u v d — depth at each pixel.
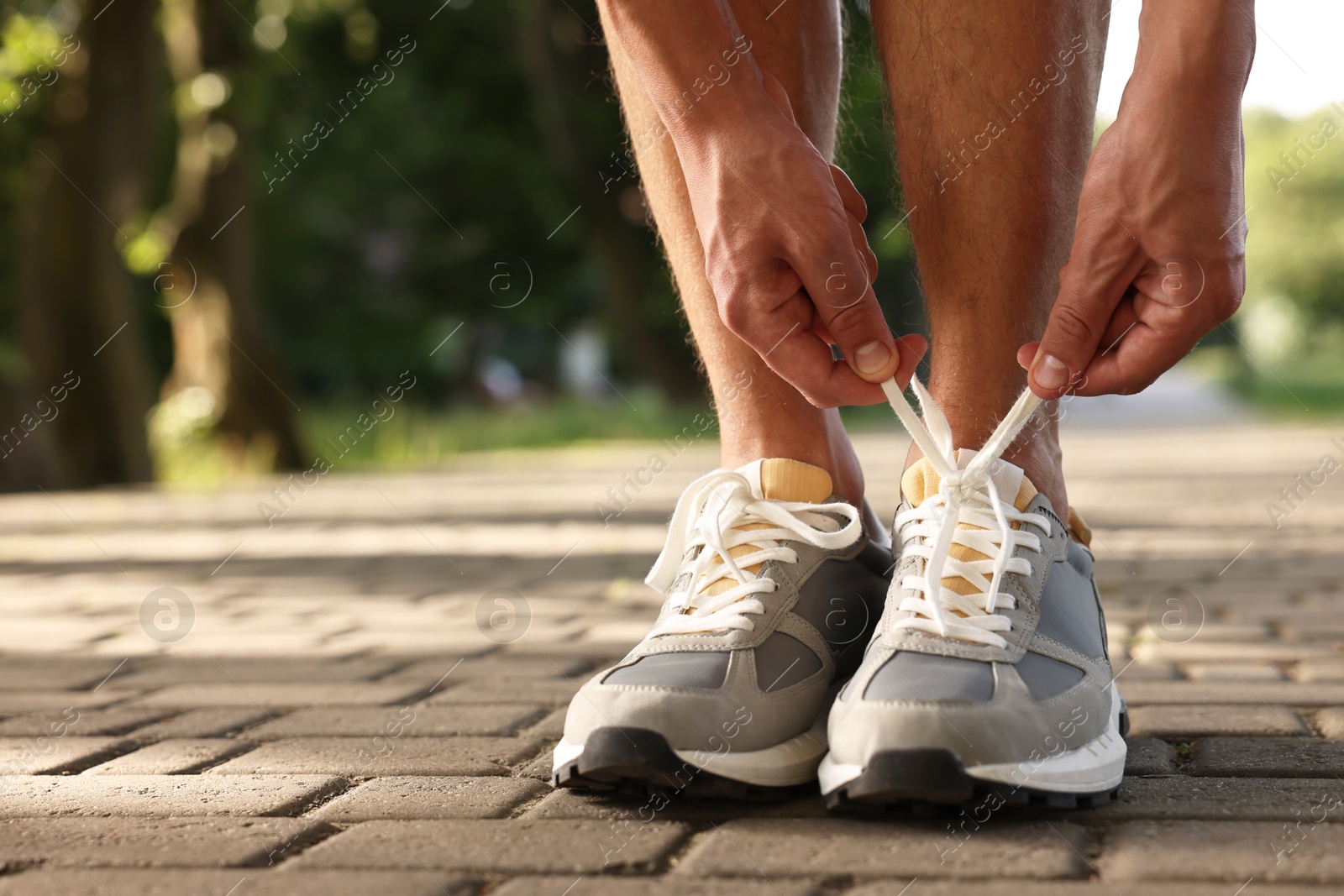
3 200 19.23
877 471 10.59
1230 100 1.66
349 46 21.09
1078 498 8.13
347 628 4.20
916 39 2.05
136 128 13.74
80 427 13.46
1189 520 6.71
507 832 1.79
